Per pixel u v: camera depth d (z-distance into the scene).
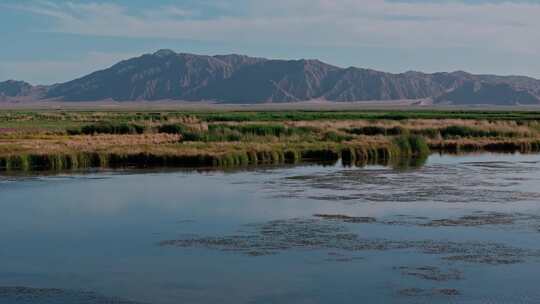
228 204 31.66
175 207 30.95
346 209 30.25
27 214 29.34
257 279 19.64
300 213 29.34
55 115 136.88
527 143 65.75
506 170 45.72
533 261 21.36
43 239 24.67
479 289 18.62
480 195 34.16
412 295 18.12
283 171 45.53
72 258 22.05
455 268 20.58
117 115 132.00
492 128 77.56
